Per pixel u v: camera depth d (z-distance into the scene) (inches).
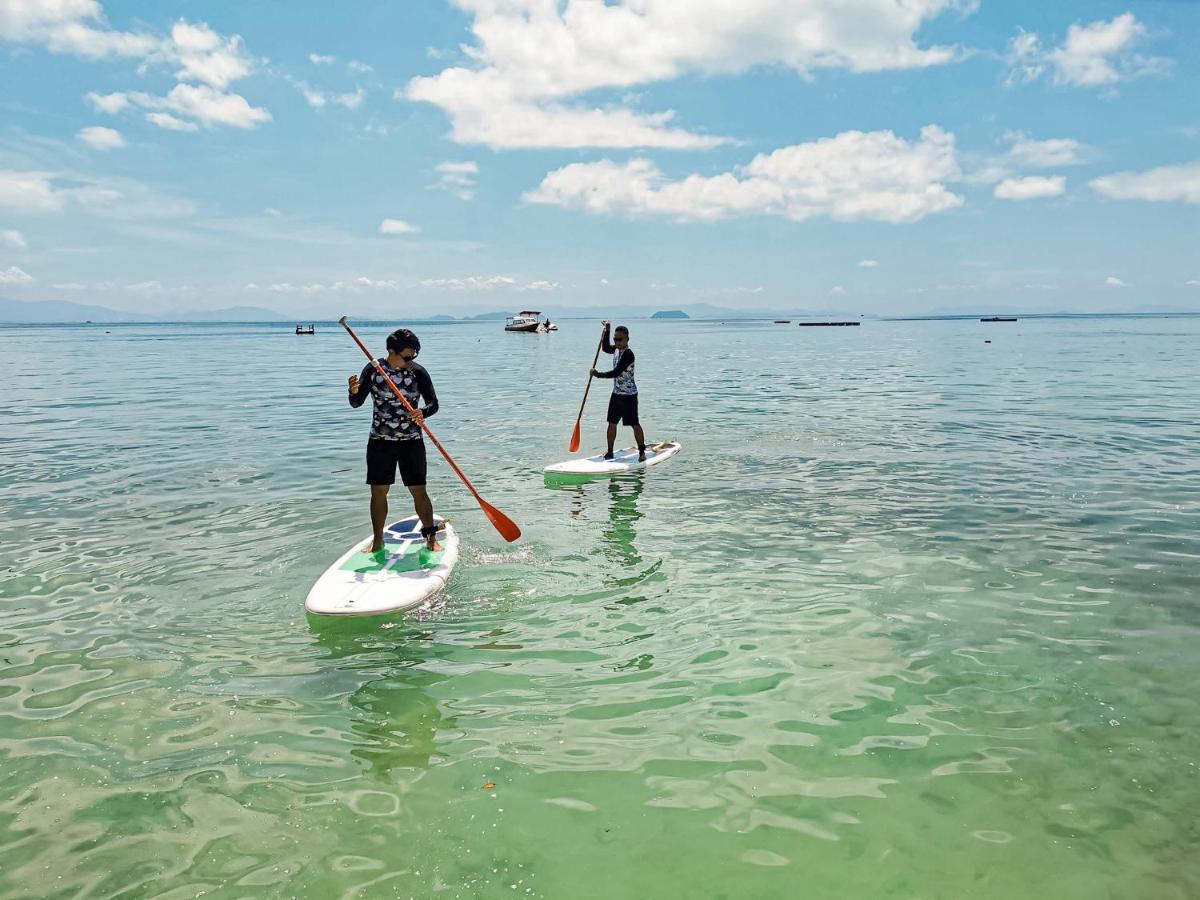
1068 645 178.4
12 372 1114.7
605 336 403.2
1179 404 621.0
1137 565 231.9
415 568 229.5
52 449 439.2
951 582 219.9
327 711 151.3
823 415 589.0
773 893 102.4
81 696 156.6
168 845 112.3
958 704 152.3
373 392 238.7
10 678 164.2
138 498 323.3
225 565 238.4
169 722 146.7
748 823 117.1
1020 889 103.3
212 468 386.0
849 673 165.8
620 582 223.1
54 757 134.6
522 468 398.3
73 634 187.5
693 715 148.9
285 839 113.7
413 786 126.6
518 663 172.1
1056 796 123.2
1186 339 2150.6
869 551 249.1
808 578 224.7
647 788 125.9
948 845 112.0
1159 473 358.6
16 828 115.8
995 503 308.3
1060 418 548.1
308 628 192.2
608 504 317.1
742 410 627.8
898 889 103.2
